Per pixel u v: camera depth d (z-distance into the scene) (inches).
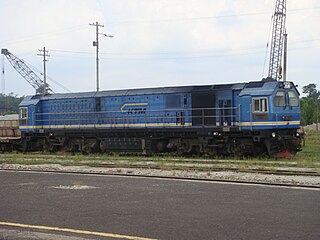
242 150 945.5
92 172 710.5
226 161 852.6
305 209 385.7
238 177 620.1
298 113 947.3
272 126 893.2
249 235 303.7
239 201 427.2
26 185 559.2
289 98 928.9
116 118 1117.1
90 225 339.3
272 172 657.0
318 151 1069.1
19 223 349.4
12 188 534.9
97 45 2159.2
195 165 787.4
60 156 1063.6
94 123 1152.2
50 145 1234.0
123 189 515.5
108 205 415.2
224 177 622.2
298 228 320.5
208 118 984.3
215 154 986.1
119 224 340.8
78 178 629.9
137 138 1072.8
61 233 317.4
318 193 470.6
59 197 462.9
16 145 1332.4
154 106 1056.2
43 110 1261.1
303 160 849.5
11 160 967.6
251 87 935.7
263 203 415.2
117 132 1112.2
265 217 356.5
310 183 547.5
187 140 1022.4
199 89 997.2
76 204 422.3
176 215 369.1
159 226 332.5
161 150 1069.1
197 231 316.2
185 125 1010.1
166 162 865.5
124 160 928.9
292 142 921.5
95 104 1153.4
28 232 321.7
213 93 977.5
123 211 387.9
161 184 557.3
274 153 913.5
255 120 910.4
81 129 1164.5
